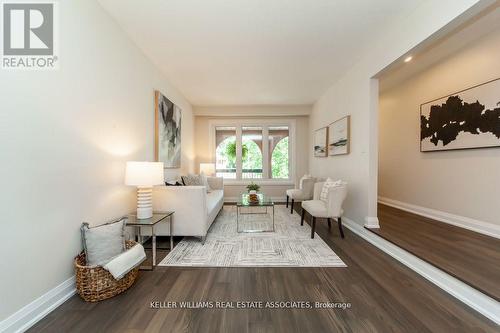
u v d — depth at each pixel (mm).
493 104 2619
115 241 1837
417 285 1861
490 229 2666
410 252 2188
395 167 4301
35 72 1456
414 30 2145
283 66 3400
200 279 1966
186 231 2779
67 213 1692
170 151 3861
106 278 1650
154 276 2018
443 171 3311
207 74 3693
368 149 2992
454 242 2420
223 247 2717
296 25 2373
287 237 3082
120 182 2416
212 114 5809
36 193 1449
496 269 1811
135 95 2734
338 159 3992
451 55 3141
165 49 2869
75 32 1773
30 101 1422
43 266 1490
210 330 1354
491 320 1440
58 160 1616
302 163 6129
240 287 1834
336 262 2295
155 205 2770
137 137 2785
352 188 3439
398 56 2367
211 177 5152
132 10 2133
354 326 1384
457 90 3059
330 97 4387
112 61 2262
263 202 3607
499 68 2574
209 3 2031
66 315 1478
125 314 1494
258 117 6121
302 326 1386
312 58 3146
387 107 4512
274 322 1422
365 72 3057
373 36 2596
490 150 2693
